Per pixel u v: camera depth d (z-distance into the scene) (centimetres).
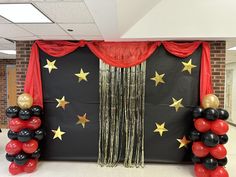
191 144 443
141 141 446
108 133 448
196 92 445
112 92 445
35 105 427
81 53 454
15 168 397
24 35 409
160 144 450
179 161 449
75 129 459
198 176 384
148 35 398
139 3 337
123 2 284
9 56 773
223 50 441
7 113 394
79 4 252
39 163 453
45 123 458
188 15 394
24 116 385
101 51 444
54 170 420
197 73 443
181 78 445
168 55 444
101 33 378
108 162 448
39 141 443
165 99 448
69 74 455
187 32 394
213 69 445
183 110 446
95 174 404
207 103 392
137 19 388
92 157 459
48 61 454
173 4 394
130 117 445
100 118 450
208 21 392
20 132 383
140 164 444
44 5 255
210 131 372
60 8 265
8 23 330
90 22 322
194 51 440
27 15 291
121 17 316
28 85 445
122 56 441
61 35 405
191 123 445
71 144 459
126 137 446
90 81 455
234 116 923
